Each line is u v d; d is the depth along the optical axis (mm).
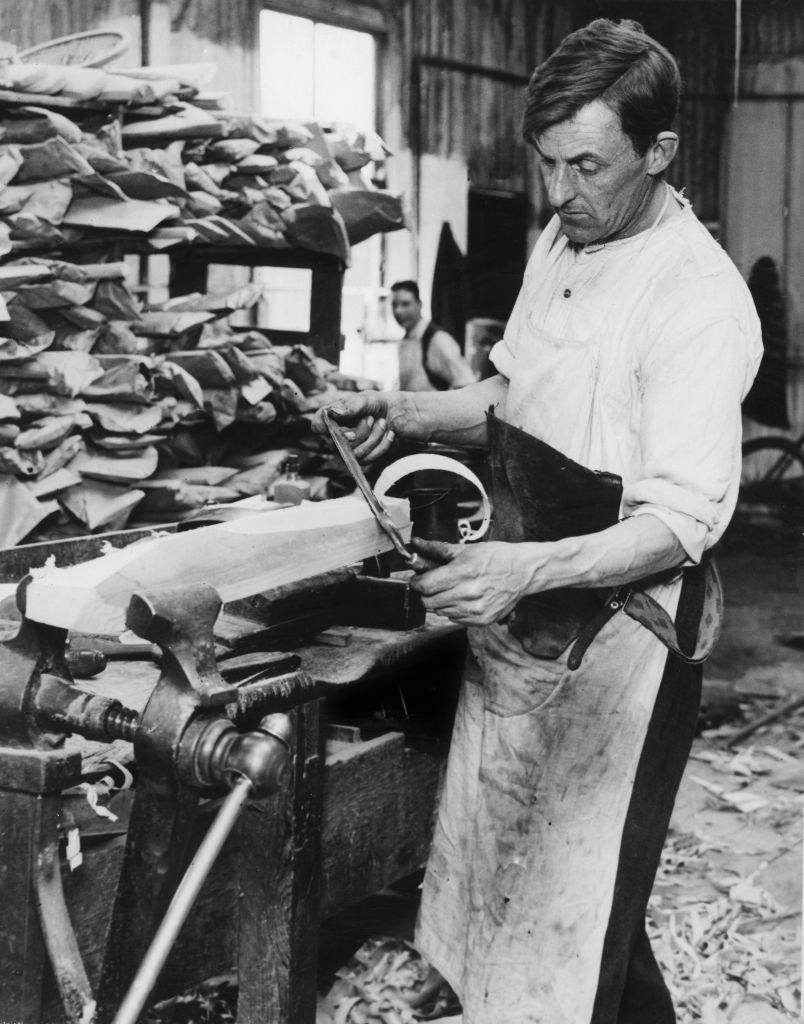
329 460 3975
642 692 2025
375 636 2254
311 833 1936
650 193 1989
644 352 1938
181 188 3334
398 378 6285
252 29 5410
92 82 3188
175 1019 2504
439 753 2379
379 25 6215
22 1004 1472
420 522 2332
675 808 4082
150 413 3246
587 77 1834
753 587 6871
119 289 3312
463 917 2205
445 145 6789
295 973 1937
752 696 5359
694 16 7766
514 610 2018
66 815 1668
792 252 7801
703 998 2781
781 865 3578
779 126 7785
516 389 2104
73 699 1397
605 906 2041
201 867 1293
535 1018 2047
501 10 7078
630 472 1993
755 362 1965
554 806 2047
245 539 1626
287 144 3854
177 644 1329
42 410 3062
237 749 1313
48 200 3074
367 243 6398
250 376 3553
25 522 3008
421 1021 2600
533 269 2203
